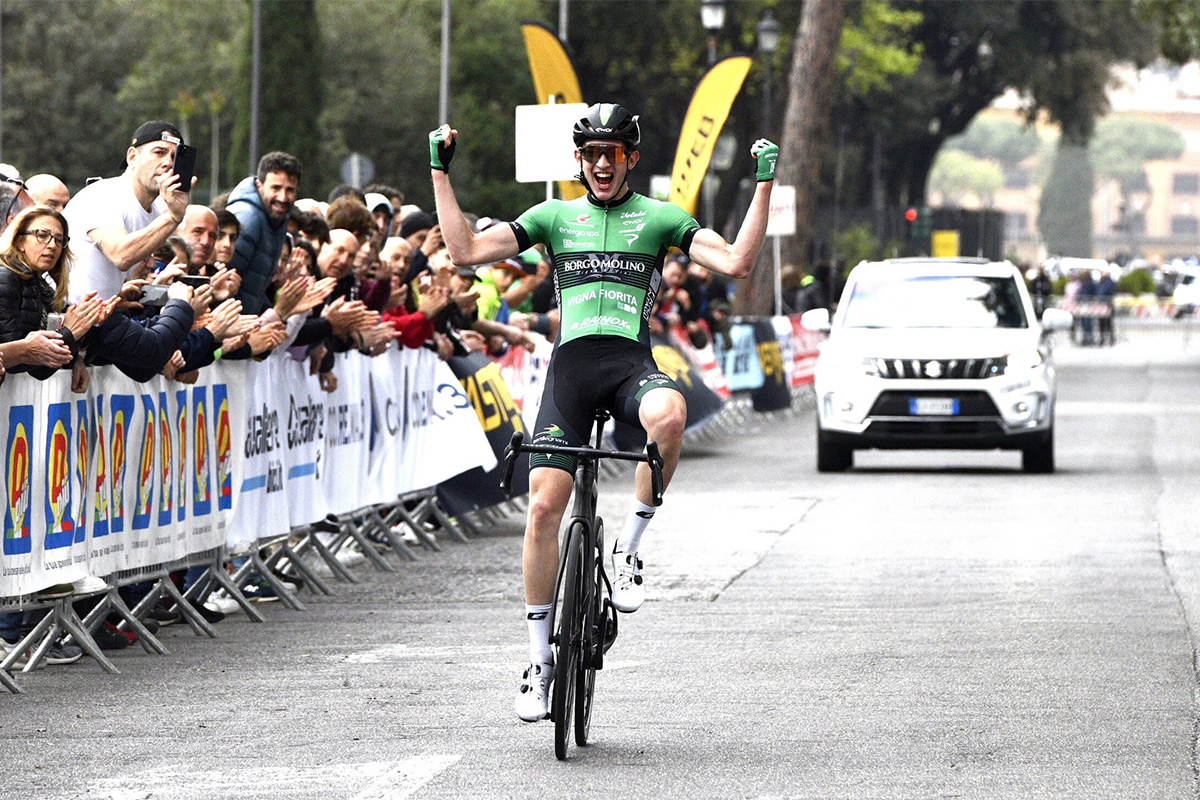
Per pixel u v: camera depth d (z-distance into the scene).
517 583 26.75
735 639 21.41
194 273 23.08
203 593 23.41
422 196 134.75
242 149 109.81
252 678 19.36
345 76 133.50
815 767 15.04
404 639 21.88
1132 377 89.56
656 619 22.97
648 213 16.31
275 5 108.69
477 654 20.75
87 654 20.81
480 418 32.59
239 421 23.84
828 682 18.75
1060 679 18.77
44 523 19.05
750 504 36.84
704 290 54.91
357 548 30.52
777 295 73.06
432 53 138.50
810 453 50.41
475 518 34.47
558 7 136.50
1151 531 31.73
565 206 16.41
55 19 142.00
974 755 15.43
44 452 18.98
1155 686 18.38
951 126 182.88
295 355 25.83
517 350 38.12
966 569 27.28
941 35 172.50
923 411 42.34
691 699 17.94
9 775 14.98
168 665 20.19
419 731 16.61
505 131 139.12
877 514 34.88
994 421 42.09
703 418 49.38
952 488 39.81
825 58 82.12
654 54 138.00
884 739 16.06
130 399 20.86
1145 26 164.75
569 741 15.90
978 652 20.39
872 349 42.88
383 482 29.41
